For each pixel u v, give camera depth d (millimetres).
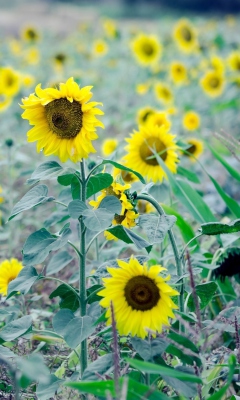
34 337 2605
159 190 2994
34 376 2131
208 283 2508
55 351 2684
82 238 2473
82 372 2457
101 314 2430
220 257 2883
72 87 2412
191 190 3025
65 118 2418
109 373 2361
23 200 2461
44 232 2467
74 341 2379
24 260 2434
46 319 2943
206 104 6633
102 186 2482
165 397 2248
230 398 2484
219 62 5801
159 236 2461
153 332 2289
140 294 2357
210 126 6074
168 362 2590
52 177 2436
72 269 3201
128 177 2998
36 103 2428
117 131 6047
